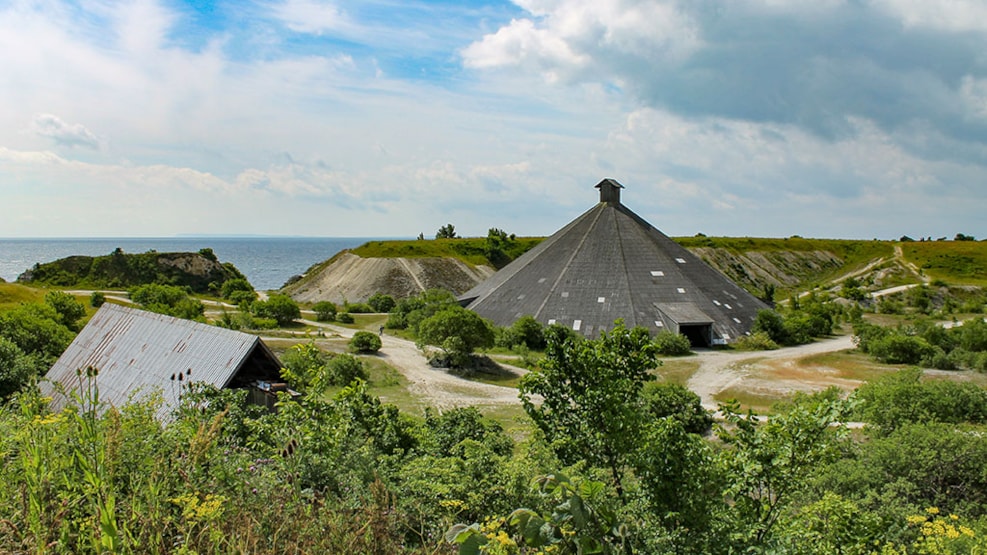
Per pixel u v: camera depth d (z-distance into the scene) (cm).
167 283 10738
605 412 715
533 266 7375
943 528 871
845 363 5344
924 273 12200
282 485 743
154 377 2144
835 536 792
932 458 1745
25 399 704
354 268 10831
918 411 2556
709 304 6525
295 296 10488
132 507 523
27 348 3469
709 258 12744
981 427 2334
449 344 4878
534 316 6444
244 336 1988
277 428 1141
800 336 6456
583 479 627
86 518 520
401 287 10025
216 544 493
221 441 1075
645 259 6988
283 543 561
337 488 884
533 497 947
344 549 561
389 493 876
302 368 2002
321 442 1034
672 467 706
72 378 2511
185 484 575
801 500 1420
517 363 5278
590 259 7000
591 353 736
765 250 14075
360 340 5541
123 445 632
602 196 8131
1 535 517
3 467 591
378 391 4231
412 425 2092
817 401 778
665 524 707
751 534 700
